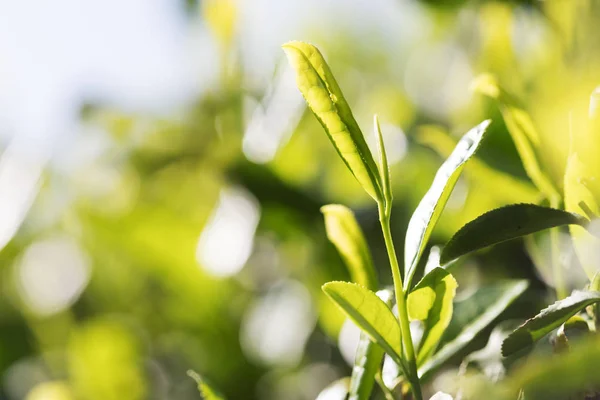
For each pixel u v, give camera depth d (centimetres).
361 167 32
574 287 38
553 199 36
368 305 32
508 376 34
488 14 49
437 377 43
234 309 73
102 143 75
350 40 75
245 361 72
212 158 64
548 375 29
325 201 61
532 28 48
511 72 47
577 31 43
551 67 43
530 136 36
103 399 79
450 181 32
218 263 62
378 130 33
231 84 63
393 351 33
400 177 61
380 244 59
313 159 64
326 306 57
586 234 34
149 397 80
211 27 60
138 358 81
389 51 72
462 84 59
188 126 67
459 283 52
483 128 33
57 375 85
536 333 31
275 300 71
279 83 60
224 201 63
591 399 30
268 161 60
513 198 43
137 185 73
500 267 51
